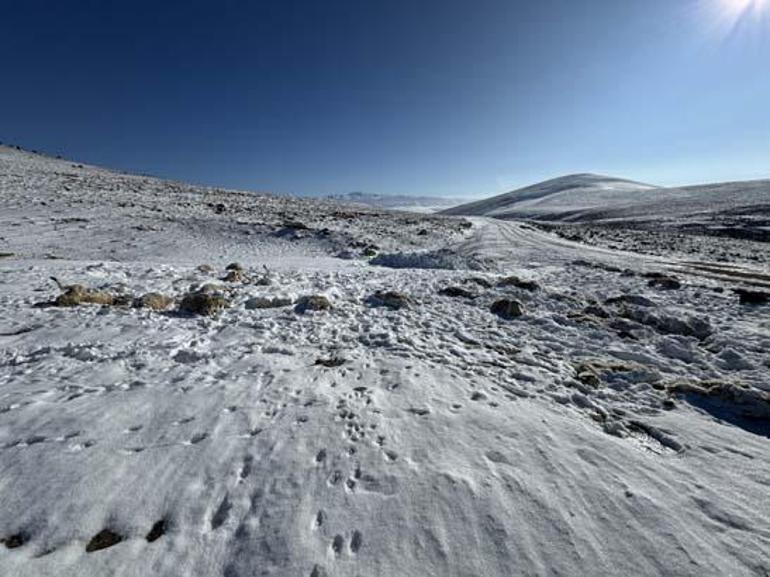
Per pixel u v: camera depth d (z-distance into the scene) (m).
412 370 6.42
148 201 35.44
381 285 13.21
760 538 3.31
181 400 5.25
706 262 21.27
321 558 3.16
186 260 19.98
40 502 3.60
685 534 3.35
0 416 4.74
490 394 5.74
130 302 9.52
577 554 3.20
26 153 78.62
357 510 3.61
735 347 7.71
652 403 5.76
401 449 4.42
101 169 83.19
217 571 3.08
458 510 3.61
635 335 8.68
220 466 4.11
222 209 35.28
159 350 6.80
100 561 3.12
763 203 61.25
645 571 3.06
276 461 4.19
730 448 4.59
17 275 11.41
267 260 20.89
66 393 5.34
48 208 27.48
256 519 3.52
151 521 3.49
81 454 4.18
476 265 19.84
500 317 9.80
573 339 8.37
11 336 7.16
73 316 8.21
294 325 8.46
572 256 23.97
